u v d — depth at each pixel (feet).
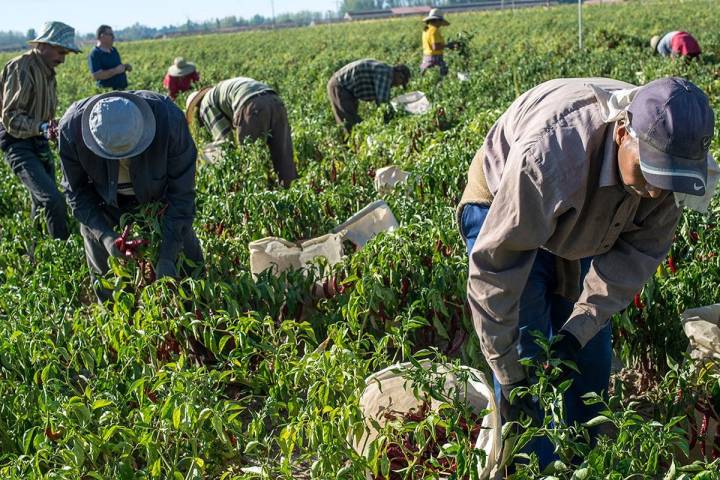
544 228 9.77
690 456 12.57
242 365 14.43
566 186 9.52
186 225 16.76
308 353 13.74
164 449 12.44
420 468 11.60
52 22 23.40
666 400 12.96
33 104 23.31
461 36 71.10
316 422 11.38
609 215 10.30
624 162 9.35
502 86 49.44
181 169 16.44
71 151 16.16
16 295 17.25
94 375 14.64
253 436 12.29
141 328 14.80
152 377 12.91
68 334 15.35
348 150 33.01
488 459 10.73
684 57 54.29
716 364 12.67
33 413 13.58
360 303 15.62
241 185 26.68
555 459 11.82
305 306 17.37
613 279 11.03
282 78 77.36
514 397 11.30
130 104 15.58
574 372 12.01
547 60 60.59
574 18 165.89
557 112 9.79
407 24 212.84
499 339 10.84
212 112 29.07
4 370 14.66
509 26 161.79
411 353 16.84
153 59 151.53
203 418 11.59
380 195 23.81
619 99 9.29
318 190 26.08
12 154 23.84
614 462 10.30
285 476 11.09
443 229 17.46
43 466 12.92
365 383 12.53
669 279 15.51
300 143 33.04
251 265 18.90
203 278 17.90
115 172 16.19
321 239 19.10
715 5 168.66
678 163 8.66
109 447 11.94
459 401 11.10
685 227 16.75
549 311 12.05
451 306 16.43
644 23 131.85
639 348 15.79
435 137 30.68
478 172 11.65
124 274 16.17
